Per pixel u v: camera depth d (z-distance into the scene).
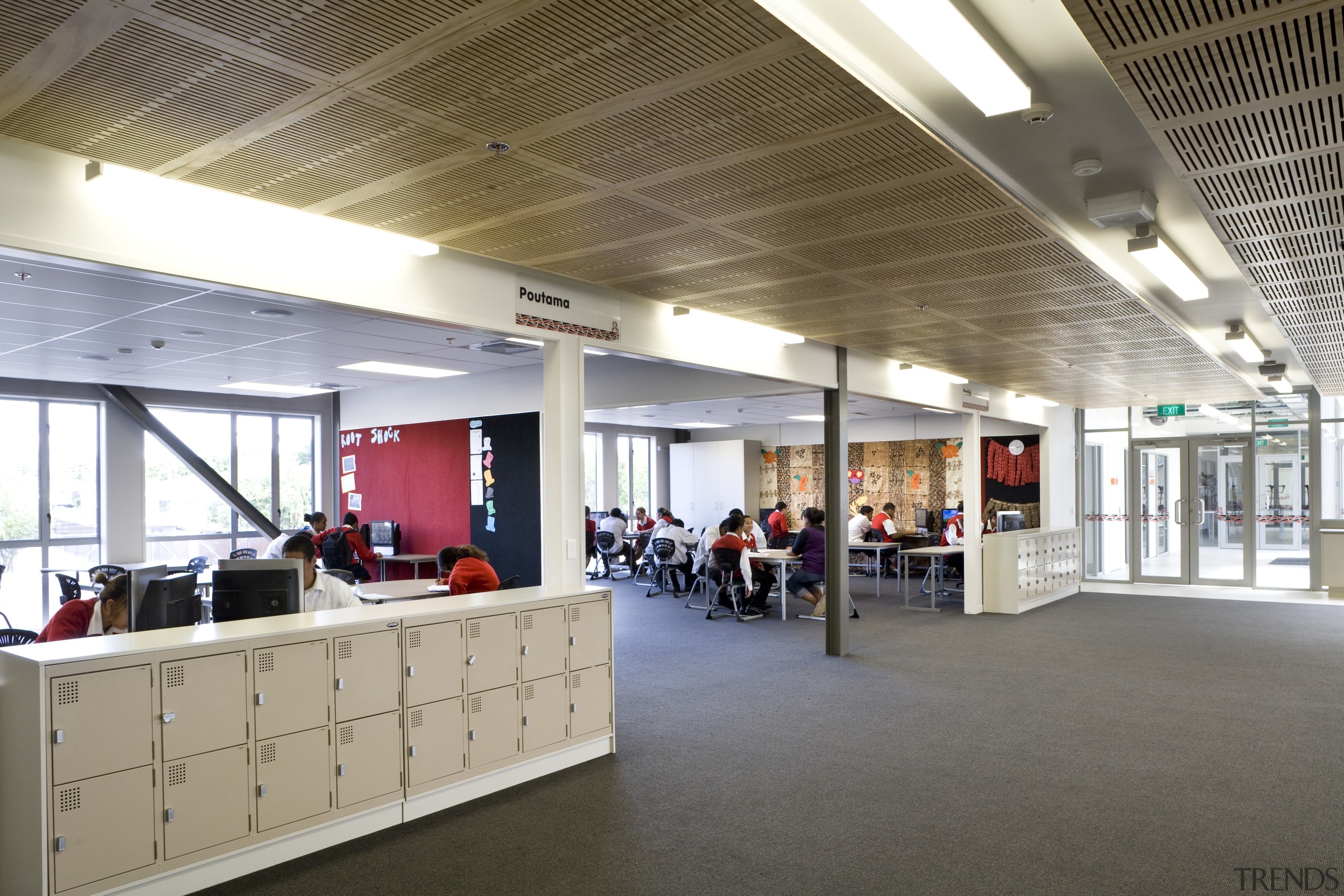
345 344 8.38
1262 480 13.95
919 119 3.23
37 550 10.63
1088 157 3.85
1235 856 3.78
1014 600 11.49
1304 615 11.12
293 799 3.87
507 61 2.59
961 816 4.28
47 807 3.16
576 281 5.91
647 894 3.47
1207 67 2.68
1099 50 2.56
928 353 8.74
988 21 2.84
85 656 3.29
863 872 3.64
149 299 6.32
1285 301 6.08
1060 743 5.50
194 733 3.57
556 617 5.09
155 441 11.73
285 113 2.95
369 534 12.34
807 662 8.21
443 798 4.46
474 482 11.62
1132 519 14.98
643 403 10.26
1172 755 5.25
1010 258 4.99
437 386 12.09
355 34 2.42
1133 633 9.85
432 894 3.49
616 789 4.71
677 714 6.29
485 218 4.18
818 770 5.00
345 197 3.84
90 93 2.79
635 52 2.54
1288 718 6.09
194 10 2.29
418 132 3.12
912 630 10.16
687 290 5.84
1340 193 3.87
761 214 4.15
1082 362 9.30
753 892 3.47
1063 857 3.78
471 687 4.62
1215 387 11.55
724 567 11.04
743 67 2.65
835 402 8.73
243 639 3.74
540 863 3.77
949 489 17.55
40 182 3.42
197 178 3.59
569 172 3.55
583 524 5.83
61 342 7.97
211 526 12.31
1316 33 2.46
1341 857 3.77
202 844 3.57
